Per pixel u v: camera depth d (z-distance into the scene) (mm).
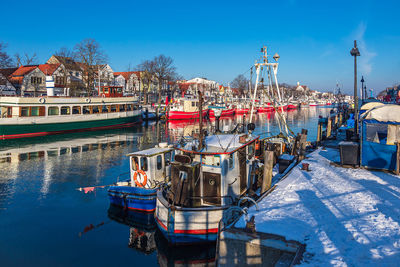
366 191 9086
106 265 8195
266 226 6535
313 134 37312
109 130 42062
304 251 5500
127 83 87875
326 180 10633
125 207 11898
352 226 6520
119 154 24531
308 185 10086
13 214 11805
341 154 12844
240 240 6133
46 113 35688
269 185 10133
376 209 7512
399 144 11109
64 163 21000
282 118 20031
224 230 6270
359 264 4988
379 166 11852
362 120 12219
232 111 70688
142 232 10438
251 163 11680
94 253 8859
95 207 12672
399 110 11398
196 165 9453
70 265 8141
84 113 41094
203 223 8844
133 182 12734
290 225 6598
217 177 9391
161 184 11781
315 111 93500
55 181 16469
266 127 45906
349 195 8781
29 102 33938
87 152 25406
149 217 11336
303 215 7281
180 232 8820
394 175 11047
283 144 17703
